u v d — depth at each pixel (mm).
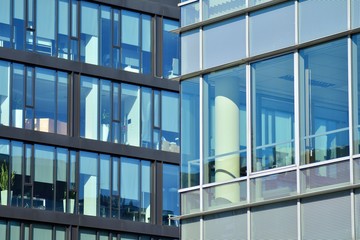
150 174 65500
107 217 63688
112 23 65188
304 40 28250
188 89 30781
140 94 65750
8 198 60625
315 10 28141
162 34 66812
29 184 61312
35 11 62688
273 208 28203
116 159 64500
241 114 29344
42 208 61594
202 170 29969
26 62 62000
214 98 30062
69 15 63781
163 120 66250
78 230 62562
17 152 61281
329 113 27469
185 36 31109
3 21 61688
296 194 27734
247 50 29484
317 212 27344
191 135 30469
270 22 29094
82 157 63312
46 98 62500
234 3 29969
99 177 63688
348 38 27406
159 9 66875
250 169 28859
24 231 60875
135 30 66000
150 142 65625
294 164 27922
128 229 64250
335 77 27484
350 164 26875
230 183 29234
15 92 61562
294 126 28094
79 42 63906
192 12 31078
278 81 28641
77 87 63562
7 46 61594
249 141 29016
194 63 30734
